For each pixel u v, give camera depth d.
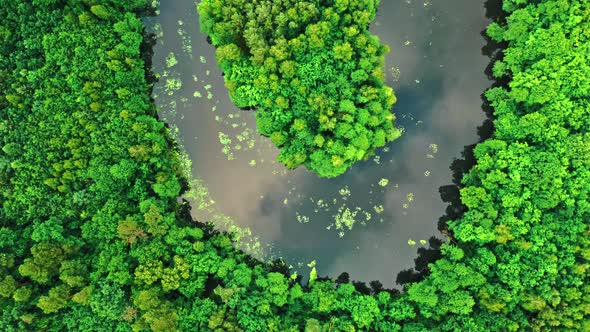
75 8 43.75
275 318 40.62
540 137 41.25
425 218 45.53
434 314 41.28
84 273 39.84
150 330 39.28
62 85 42.81
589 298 38.25
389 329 41.12
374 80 43.66
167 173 43.56
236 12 41.94
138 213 42.38
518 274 40.09
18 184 41.41
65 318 39.56
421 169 45.94
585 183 39.78
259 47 41.19
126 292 40.34
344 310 42.22
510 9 44.53
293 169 45.66
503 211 41.44
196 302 40.97
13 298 38.69
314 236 45.81
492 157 42.09
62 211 41.78
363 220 45.69
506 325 39.03
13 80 43.03
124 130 42.38
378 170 45.88
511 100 42.94
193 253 41.97
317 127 43.28
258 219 45.91
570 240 39.75
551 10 41.06
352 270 45.62
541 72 41.50
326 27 41.50
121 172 41.25
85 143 42.41
